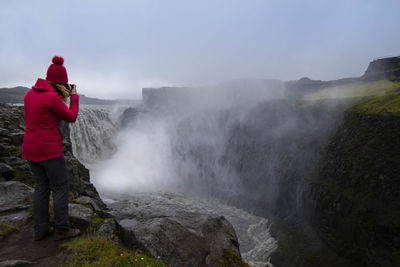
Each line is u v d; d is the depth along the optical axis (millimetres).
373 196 29062
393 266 23875
